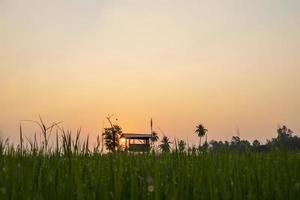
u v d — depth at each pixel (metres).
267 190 4.30
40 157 4.91
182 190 3.87
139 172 4.60
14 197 3.62
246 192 4.39
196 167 4.80
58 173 4.13
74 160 4.64
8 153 5.04
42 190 3.75
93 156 5.41
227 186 4.29
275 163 5.46
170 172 4.89
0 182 3.97
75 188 3.87
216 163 5.53
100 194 3.70
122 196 3.88
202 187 4.10
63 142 4.86
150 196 3.70
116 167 4.68
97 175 4.28
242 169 5.23
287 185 4.40
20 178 4.03
